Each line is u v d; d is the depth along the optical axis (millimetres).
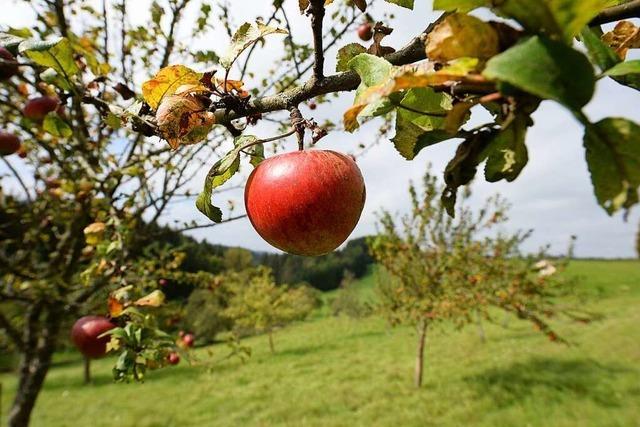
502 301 10594
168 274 5031
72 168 3740
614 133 618
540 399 9734
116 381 2150
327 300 48875
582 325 17891
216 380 15883
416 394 11250
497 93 667
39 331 4383
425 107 1036
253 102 1356
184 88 1413
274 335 28750
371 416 10023
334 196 1233
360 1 1470
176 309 3941
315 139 1285
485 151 773
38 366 4223
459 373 12750
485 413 9289
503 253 12008
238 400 12922
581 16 592
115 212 3311
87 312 3893
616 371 11180
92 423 11578
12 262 4535
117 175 3383
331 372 15391
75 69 1678
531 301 11219
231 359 20125
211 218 1256
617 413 8484
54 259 4461
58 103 2121
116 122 1646
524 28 627
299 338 25844
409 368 14375
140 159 4160
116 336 2207
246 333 31016
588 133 632
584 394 9664
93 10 4195
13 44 1730
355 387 12750
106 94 3980
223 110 1424
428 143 818
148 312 2900
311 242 1279
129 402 13609
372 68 914
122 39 4188
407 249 12164
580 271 35531
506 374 11961
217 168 1225
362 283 54312
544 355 13594
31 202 4637
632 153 613
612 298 24922
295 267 60750
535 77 540
